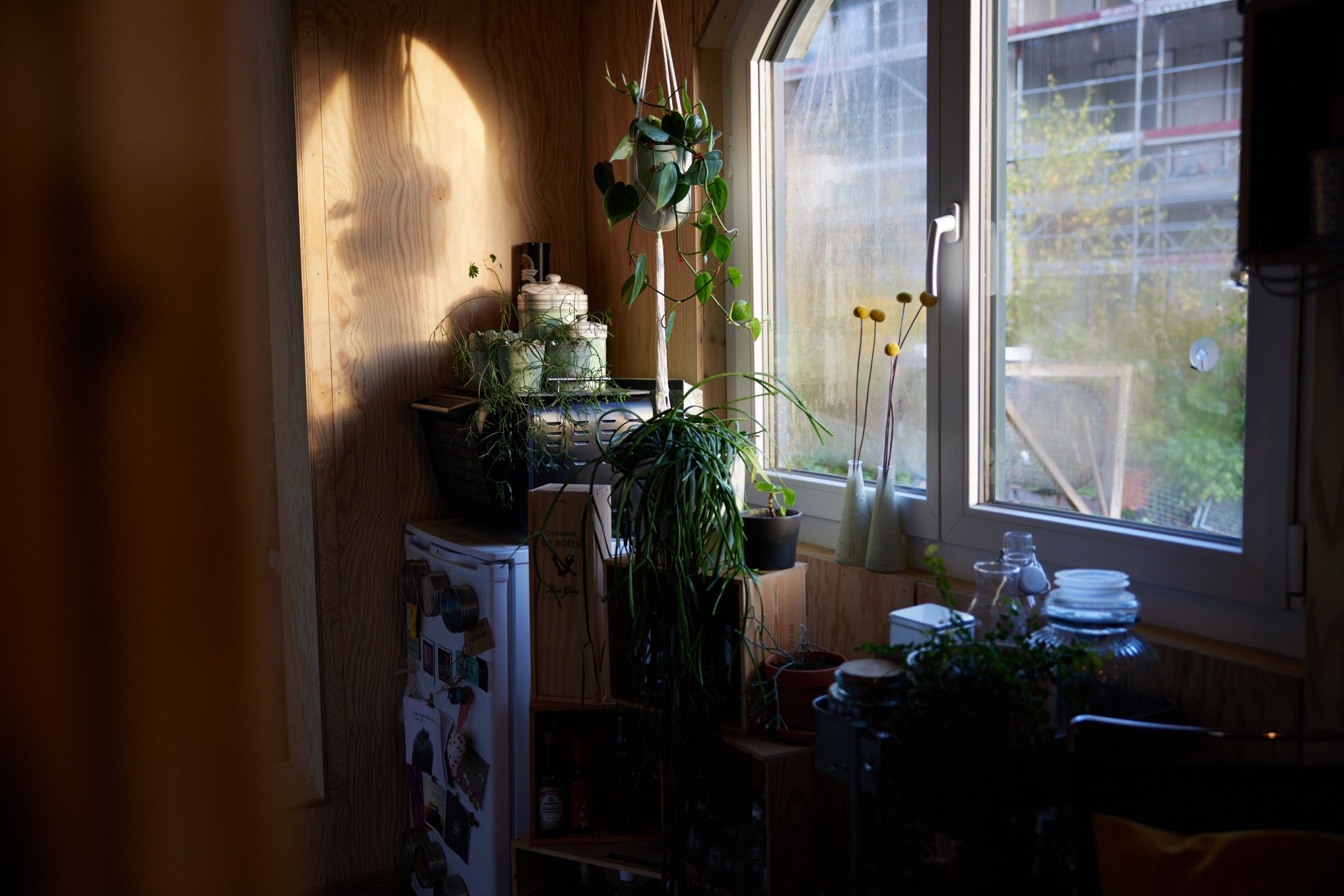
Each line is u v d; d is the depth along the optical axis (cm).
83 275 19
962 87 194
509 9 293
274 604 21
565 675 220
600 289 306
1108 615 147
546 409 240
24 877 19
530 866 232
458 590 237
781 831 190
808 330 244
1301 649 148
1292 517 147
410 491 284
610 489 223
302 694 279
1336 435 132
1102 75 172
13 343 18
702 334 258
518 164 298
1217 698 151
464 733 243
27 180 18
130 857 19
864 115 223
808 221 241
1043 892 133
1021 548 168
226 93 20
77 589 19
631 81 278
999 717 128
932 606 172
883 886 136
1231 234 154
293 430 273
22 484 19
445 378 288
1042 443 188
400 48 276
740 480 223
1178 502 166
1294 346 145
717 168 226
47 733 19
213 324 20
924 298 193
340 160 269
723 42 252
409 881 281
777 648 204
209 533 20
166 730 20
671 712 193
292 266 266
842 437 236
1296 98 122
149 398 19
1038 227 186
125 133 19
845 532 216
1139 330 169
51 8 18
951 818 129
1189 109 159
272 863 21
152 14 19
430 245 284
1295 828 122
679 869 198
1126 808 125
